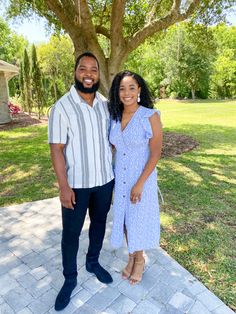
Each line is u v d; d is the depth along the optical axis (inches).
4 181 197.6
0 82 494.0
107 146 82.7
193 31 297.9
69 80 1007.6
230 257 104.3
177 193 165.6
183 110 713.6
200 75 1160.2
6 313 80.2
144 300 83.3
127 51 224.8
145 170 80.6
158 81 1285.7
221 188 173.3
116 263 100.7
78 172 77.8
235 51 1259.2
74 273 87.0
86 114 75.6
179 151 268.7
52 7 204.2
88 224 128.8
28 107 641.6
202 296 84.4
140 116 78.4
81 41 214.4
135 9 257.8
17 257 105.9
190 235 119.7
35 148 298.0
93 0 256.8
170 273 94.7
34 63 573.9
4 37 1011.3
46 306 82.4
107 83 221.0
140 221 84.7
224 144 300.4
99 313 79.0
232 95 1261.1
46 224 131.9
